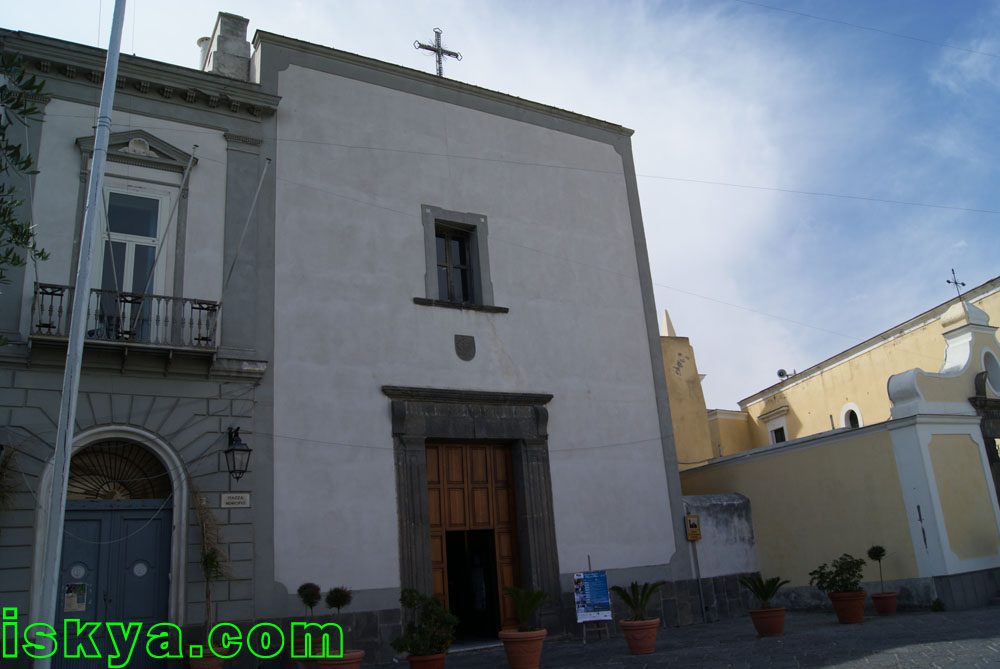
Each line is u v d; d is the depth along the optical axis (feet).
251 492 40.16
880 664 29.76
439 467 47.75
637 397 55.83
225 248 43.37
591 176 59.72
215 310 41.06
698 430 76.84
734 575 55.88
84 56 41.42
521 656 34.63
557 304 54.49
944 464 48.96
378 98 51.16
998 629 36.19
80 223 39.93
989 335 55.47
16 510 35.04
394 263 48.47
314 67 49.21
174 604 36.94
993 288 65.00
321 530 41.52
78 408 37.24
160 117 43.52
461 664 39.40
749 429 98.32
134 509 37.83
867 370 76.79
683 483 66.85
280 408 42.22
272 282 44.04
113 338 38.24
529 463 49.60
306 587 38.09
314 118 48.29
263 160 45.80
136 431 38.24
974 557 47.98
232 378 41.27
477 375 49.44
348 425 44.01
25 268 37.91
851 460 52.34
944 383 51.21
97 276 39.75
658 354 58.03
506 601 47.60
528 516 48.49
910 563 48.06
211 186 43.96
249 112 46.11
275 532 40.24
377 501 43.65
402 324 47.60
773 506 57.47
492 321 51.24
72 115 41.01
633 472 53.72
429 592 43.73
